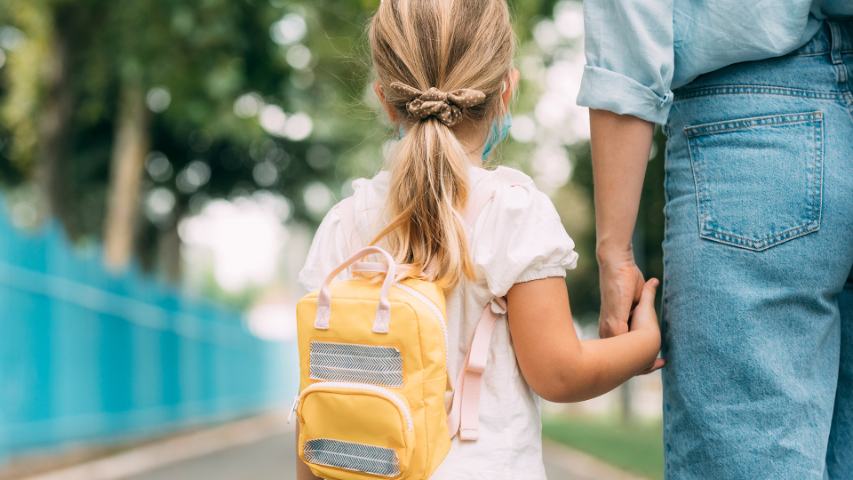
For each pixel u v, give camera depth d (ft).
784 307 5.59
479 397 5.63
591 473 29.32
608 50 5.85
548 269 5.57
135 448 35.29
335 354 5.52
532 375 5.58
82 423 31.32
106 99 48.26
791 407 5.51
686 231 5.85
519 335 5.59
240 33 33.55
